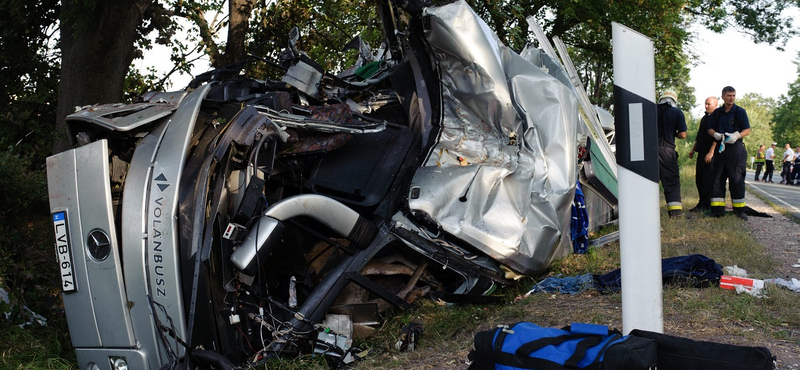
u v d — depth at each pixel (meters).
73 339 4.89
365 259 5.34
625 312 2.98
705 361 2.75
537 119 6.37
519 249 5.82
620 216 2.96
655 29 20.28
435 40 5.85
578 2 19.25
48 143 11.46
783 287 5.40
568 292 5.77
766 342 4.12
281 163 5.50
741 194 10.18
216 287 4.67
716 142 10.07
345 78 7.38
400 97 6.38
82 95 9.88
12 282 6.39
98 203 4.69
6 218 8.17
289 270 5.37
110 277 4.65
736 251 6.99
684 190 16.67
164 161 4.66
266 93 5.80
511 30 16.81
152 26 12.68
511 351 2.85
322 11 17.47
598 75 27.70
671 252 6.93
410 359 4.67
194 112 4.86
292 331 4.86
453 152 5.96
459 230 5.53
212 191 4.70
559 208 6.23
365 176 5.65
